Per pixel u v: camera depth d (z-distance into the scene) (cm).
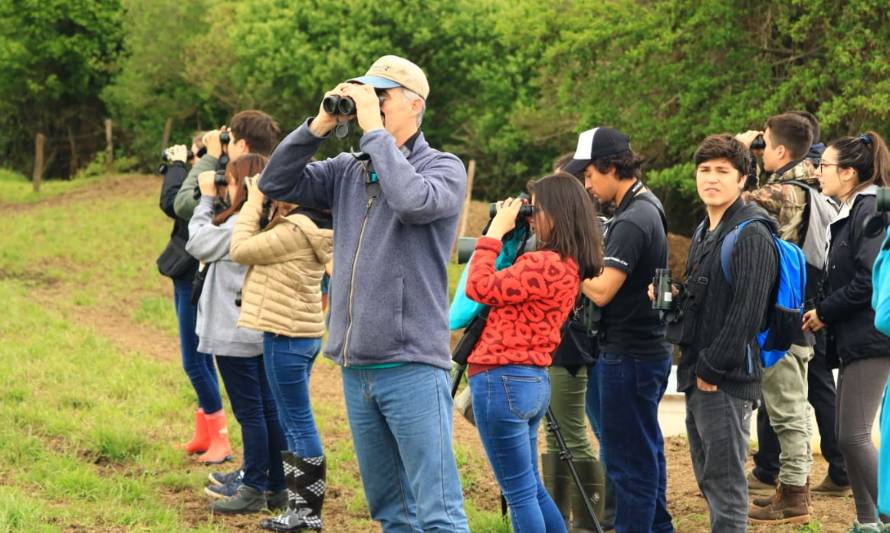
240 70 3275
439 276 494
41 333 1349
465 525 491
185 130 3906
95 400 1014
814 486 777
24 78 4241
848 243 612
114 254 2158
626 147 596
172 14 3703
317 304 647
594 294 578
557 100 2588
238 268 696
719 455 539
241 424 713
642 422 592
